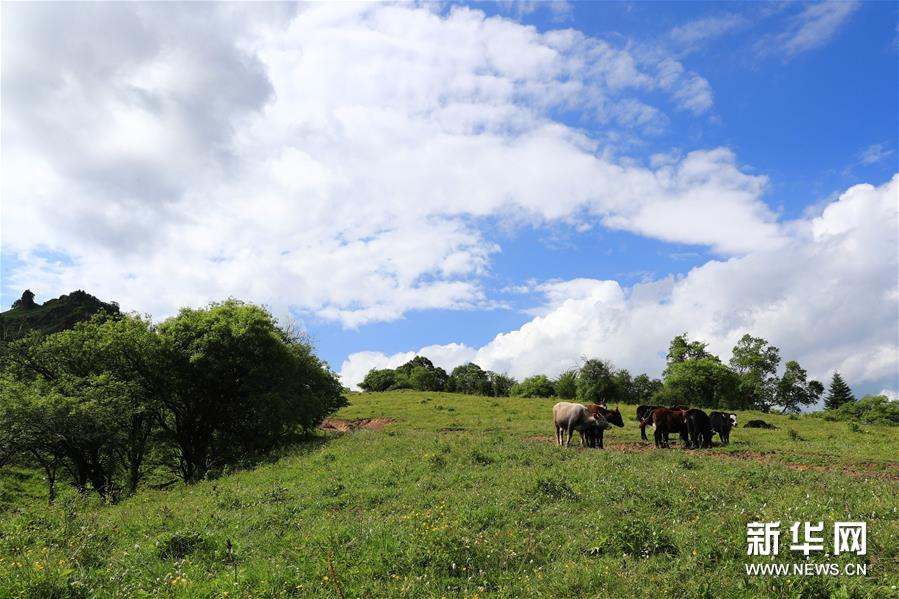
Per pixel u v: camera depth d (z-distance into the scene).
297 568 8.66
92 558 9.52
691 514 10.75
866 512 10.67
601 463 15.81
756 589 7.52
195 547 9.89
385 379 84.62
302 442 27.83
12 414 23.42
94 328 28.23
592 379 57.84
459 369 93.94
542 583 7.96
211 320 29.28
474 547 8.97
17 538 10.09
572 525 10.41
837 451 20.86
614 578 8.01
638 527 9.37
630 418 34.34
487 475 14.84
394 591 7.72
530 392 66.50
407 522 10.62
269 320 31.62
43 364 28.08
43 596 7.55
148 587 8.22
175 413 29.22
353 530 10.20
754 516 10.06
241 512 13.09
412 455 18.45
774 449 21.25
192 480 25.25
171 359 27.92
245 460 25.27
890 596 7.26
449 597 7.61
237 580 8.23
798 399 83.69
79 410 24.16
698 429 21.91
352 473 16.73
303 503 13.59
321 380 34.59
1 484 29.66
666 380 69.19
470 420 33.03
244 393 29.44
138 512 14.55
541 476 13.02
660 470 14.78
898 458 19.25
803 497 11.68
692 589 7.57
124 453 29.16
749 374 81.56
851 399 96.62
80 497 18.27
